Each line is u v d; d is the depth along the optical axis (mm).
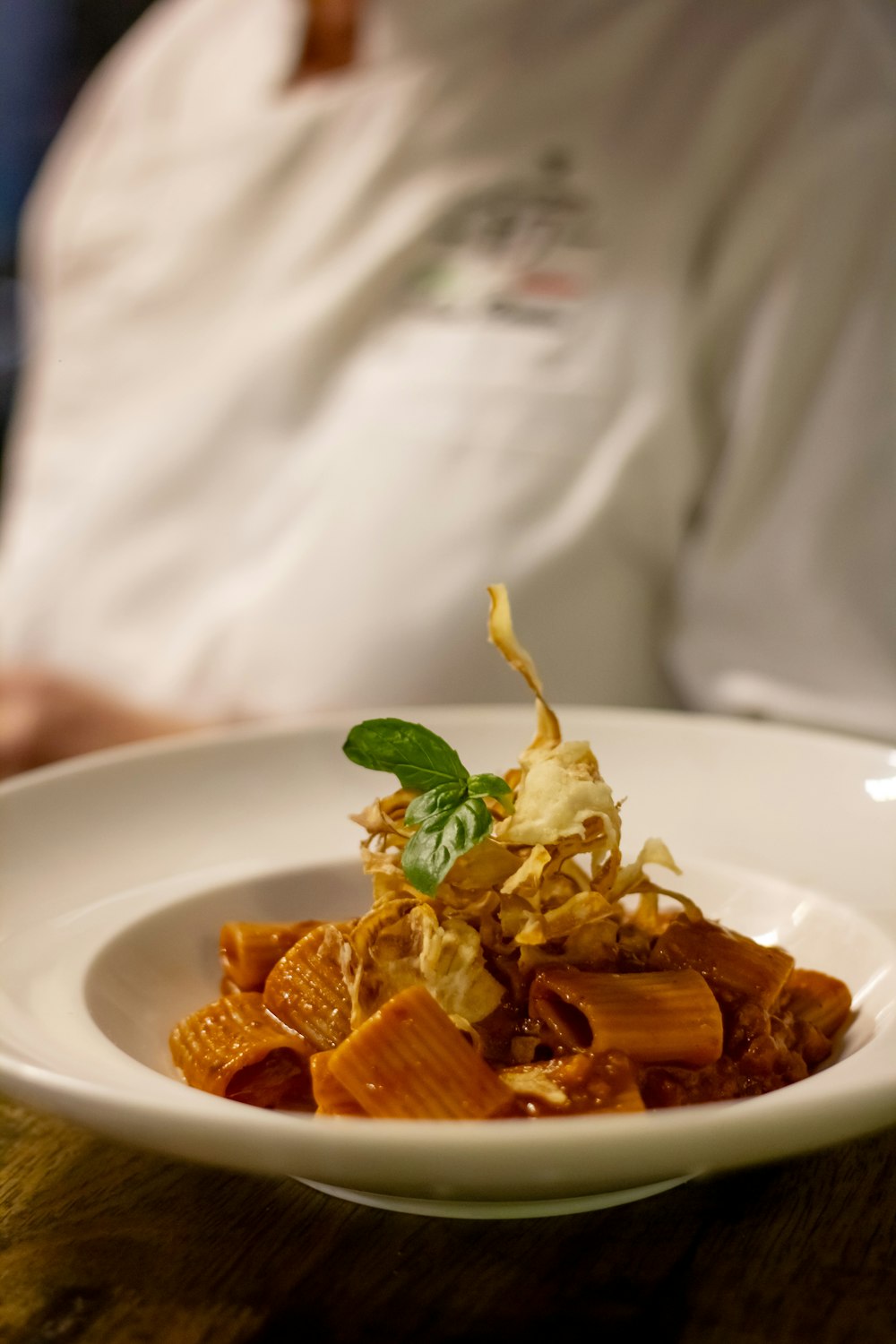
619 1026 428
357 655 952
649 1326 372
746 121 1014
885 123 943
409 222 1075
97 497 1113
